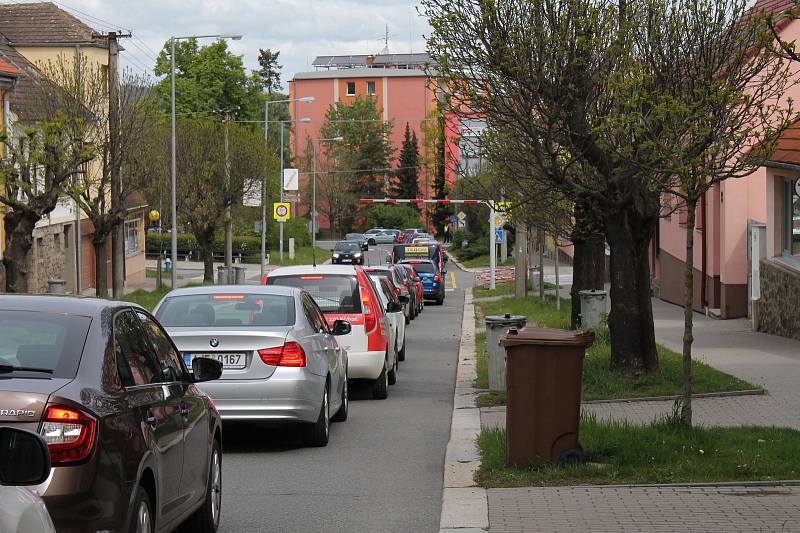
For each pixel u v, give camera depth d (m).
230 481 10.30
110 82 38.84
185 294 12.70
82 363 5.84
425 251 54.75
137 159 39.84
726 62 12.74
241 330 11.73
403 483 10.16
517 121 14.02
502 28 13.55
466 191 19.42
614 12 13.47
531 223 24.66
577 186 14.57
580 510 8.59
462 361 22.69
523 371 9.96
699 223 32.31
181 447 6.93
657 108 10.63
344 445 12.45
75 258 47.62
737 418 12.83
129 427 5.83
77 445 5.32
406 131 130.50
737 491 9.16
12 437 4.75
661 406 14.06
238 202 55.53
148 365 6.80
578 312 24.47
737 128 10.87
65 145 31.92
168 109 86.88
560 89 13.56
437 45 13.81
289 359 11.70
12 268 30.78
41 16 49.75
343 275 16.62
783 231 24.84
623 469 9.73
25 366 5.72
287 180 65.81
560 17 13.42
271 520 8.63
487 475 9.80
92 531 5.34
